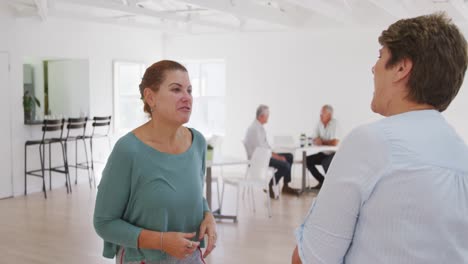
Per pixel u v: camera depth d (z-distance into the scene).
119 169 1.53
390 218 0.95
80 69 8.19
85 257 4.35
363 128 1.00
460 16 6.96
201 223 1.69
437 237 0.95
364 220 0.98
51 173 7.53
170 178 1.56
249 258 4.35
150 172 1.53
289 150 6.88
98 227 1.57
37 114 8.23
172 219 1.56
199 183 1.66
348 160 0.99
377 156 0.96
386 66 1.04
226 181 5.92
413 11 6.89
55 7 7.16
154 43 9.56
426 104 1.02
